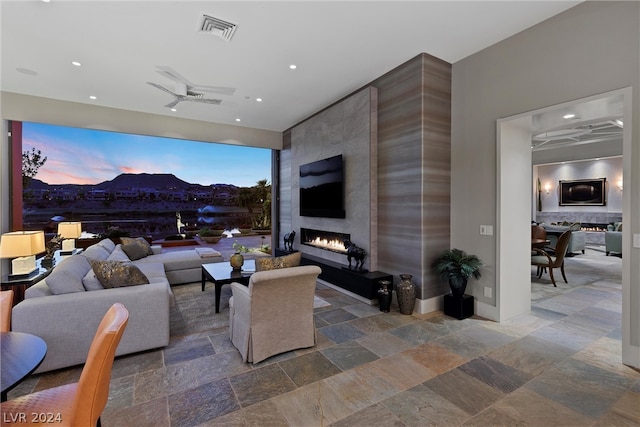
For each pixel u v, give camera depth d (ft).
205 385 7.11
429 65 11.75
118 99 16.28
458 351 8.77
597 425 5.76
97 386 3.88
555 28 9.29
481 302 11.53
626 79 7.91
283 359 8.34
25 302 7.41
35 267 11.24
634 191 7.80
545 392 6.81
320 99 16.28
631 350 7.92
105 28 9.78
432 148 11.89
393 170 13.02
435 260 12.10
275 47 11.02
